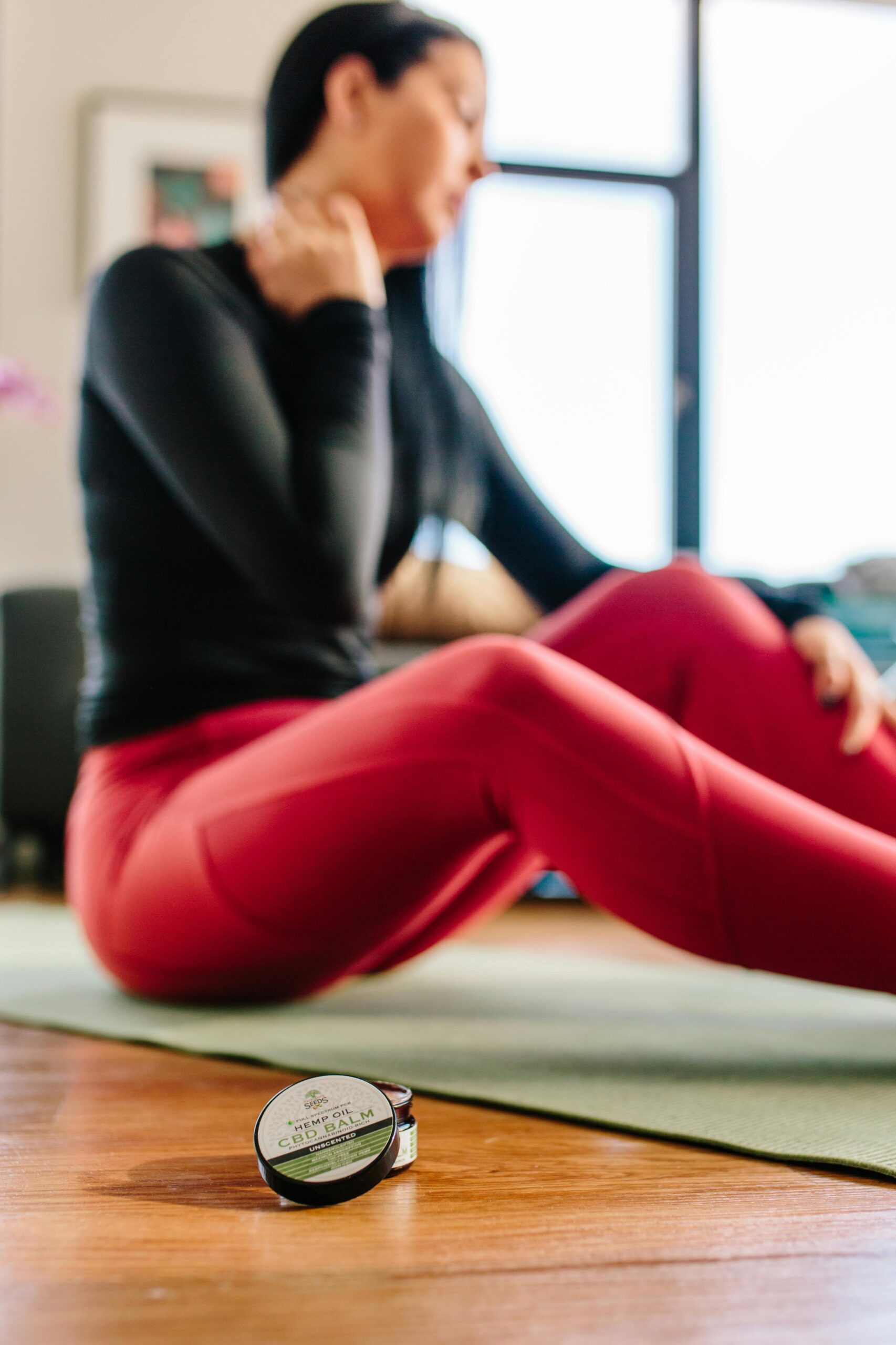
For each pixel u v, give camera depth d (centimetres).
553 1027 115
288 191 131
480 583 350
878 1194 60
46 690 309
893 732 105
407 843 94
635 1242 52
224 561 115
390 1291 46
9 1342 41
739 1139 69
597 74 446
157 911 108
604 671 111
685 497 441
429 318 139
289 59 128
